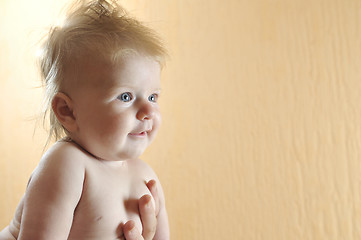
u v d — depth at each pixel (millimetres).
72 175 509
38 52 645
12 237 555
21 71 1188
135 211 584
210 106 1088
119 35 543
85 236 526
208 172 1084
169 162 1108
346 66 996
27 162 1188
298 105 1027
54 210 486
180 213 1098
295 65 1030
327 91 1009
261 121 1052
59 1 1151
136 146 546
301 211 1021
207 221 1081
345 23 998
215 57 1086
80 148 550
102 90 522
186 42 1104
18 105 1191
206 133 1088
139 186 615
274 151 1042
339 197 996
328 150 1006
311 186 1015
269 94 1049
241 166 1063
